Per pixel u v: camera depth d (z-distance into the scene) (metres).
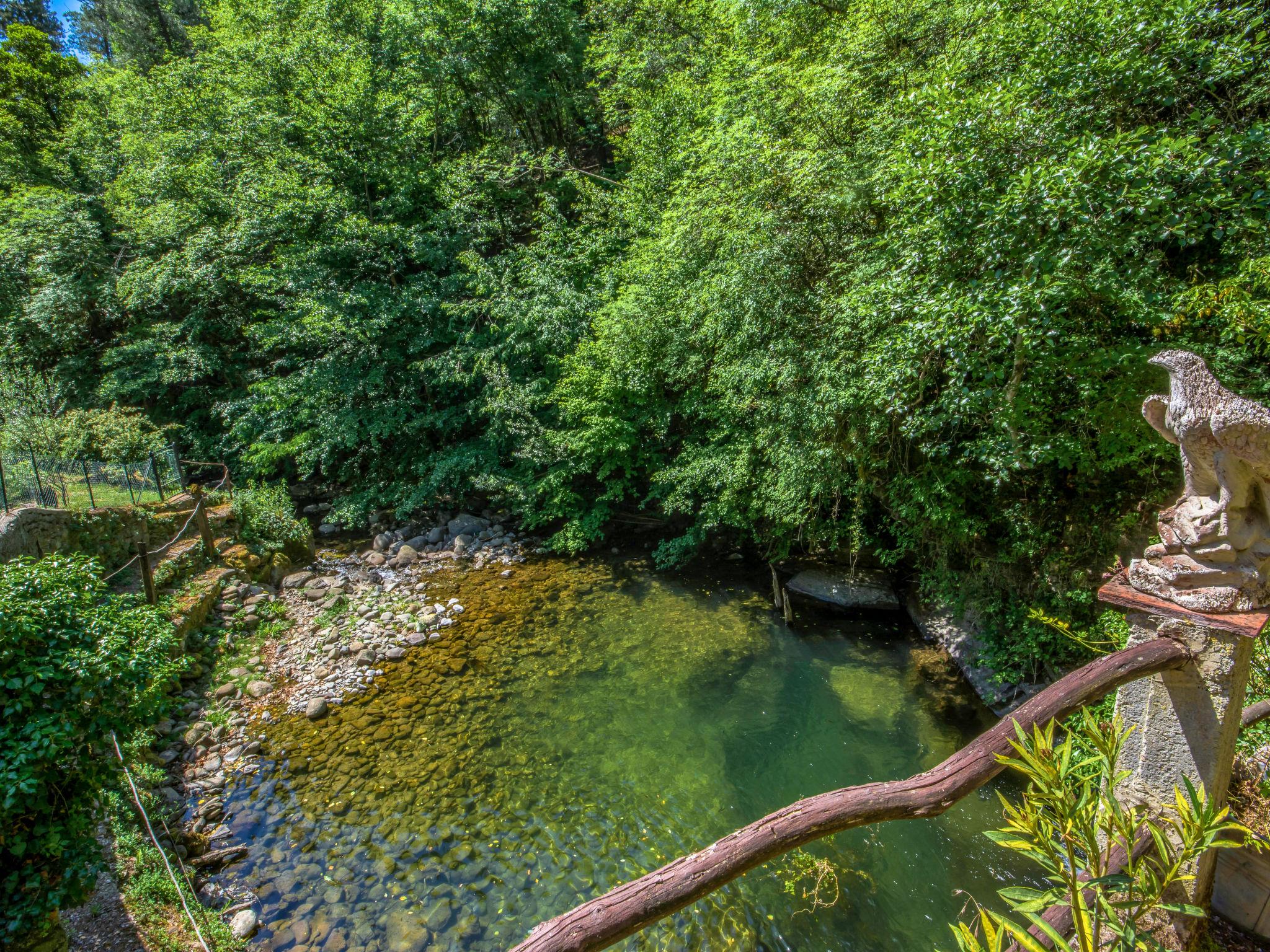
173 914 5.00
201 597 9.49
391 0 15.71
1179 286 5.34
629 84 15.40
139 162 16.95
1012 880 5.26
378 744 7.49
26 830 4.09
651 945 5.08
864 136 7.44
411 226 14.47
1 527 7.49
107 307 15.66
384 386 14.28
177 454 13.05
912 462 8.29
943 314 5.54
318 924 5.28
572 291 12.70
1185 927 2.60
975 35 6.61
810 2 9.27
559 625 10.20
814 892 5.37
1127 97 5.16
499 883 5.68
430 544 13.80
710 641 9.41
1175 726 2.41
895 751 6.95
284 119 13.35
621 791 6.70
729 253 8.78
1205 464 2.22
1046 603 7.06
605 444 12.07
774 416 8.85
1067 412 6.20
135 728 4.80
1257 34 4.85
